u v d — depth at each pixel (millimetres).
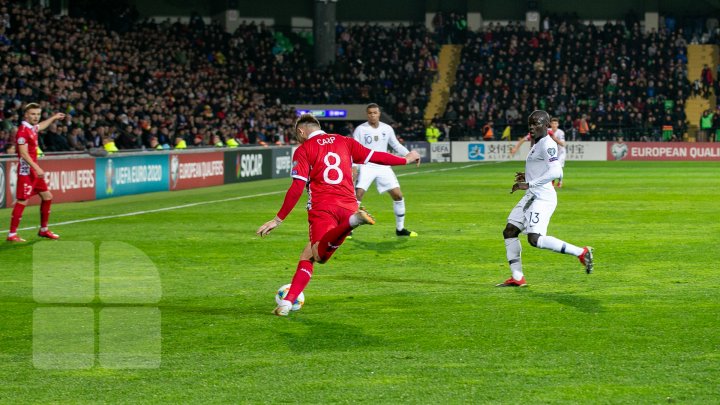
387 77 48500
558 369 6336
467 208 19359
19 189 13727
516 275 9695
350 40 50906
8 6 33906
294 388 5930
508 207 19547
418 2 54531
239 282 10109
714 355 6680
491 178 30719
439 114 50438
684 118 46406
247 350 6938
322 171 8188
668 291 9328
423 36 51000
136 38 41500
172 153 25188
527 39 50375
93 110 30734
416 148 44344
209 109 37094
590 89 47875
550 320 7930
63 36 35125
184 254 12367
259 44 48531
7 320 8070
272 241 13766
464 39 53219
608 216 17344
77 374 6289
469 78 48688
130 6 48250
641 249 12641
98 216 17672
